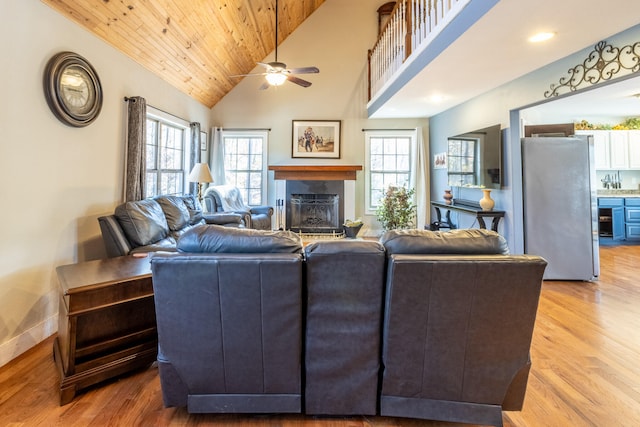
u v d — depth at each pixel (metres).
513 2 2.20
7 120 2.18
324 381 1.58
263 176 6.59
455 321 1.47
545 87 3.44
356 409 1.60
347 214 6.43
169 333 1.55
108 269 2.12
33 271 2.41
